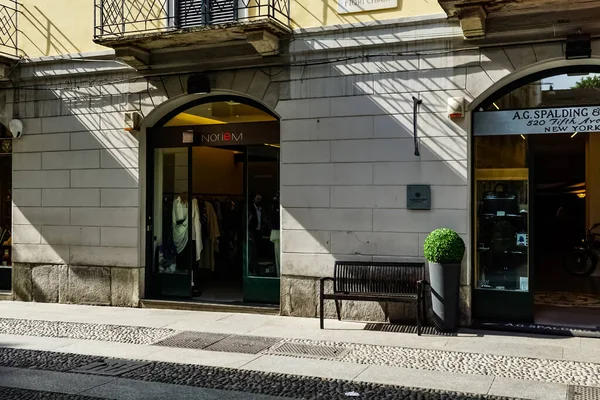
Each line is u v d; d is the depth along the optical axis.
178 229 10.95
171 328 8.91
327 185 9.44
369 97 9.20
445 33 8.73
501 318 8.88
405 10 9.02
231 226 13.42
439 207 8.81
